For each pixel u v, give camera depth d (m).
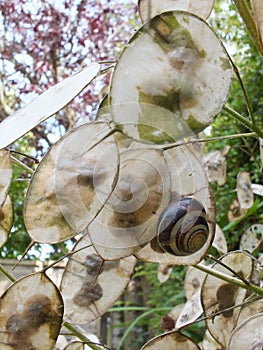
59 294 0.18
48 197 0.14
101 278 0.22
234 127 0.87
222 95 0.14
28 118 0.14
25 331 0.17
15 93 1.17
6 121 0.14
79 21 1.15
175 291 0.85
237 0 0.17
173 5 0.18
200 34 0.14
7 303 0.17
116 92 0.13
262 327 0.19
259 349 0.19
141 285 1.10
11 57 1.13
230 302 0.24
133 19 1.22
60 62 1.16
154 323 0.90
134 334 1.04
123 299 1.10
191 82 0.14
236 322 0.24
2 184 0.17
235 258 0.25
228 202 0.81
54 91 0.14
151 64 0.14
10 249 1.10
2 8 1.12
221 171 0.40
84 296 0.22
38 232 0.14
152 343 0.21
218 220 0.79
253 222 0.71
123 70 0.14
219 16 1.05
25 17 1.13
